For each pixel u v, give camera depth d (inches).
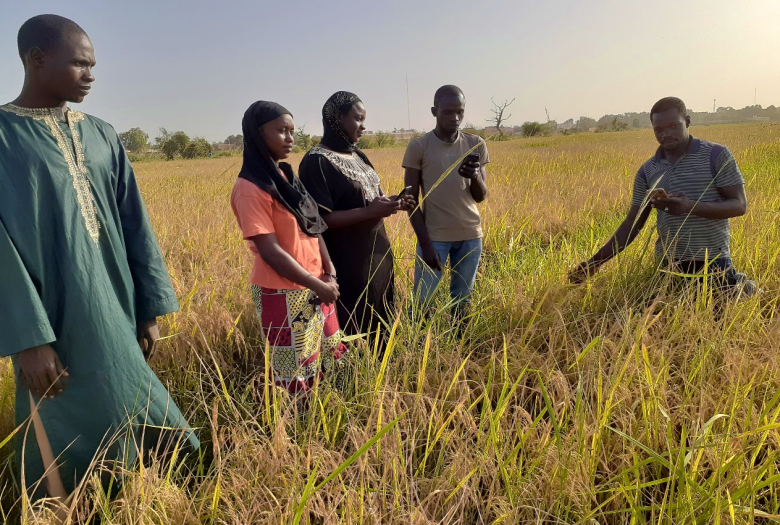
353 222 128.2
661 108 149.2
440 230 159.2
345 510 80.8
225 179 697.6
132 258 100.7
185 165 1360.7
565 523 79.6
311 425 98.3
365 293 138.2
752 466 81.7
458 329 147.1
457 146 156.6
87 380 87.2
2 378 113.1
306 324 115.9
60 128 86.0
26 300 78.7
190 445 99.6
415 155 156.8
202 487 90.0
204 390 130.7
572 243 243.8
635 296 156.6
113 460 88.0
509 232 269.4
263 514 83.1
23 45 81.5
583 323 138.0
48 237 83.7
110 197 94.6
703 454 88.3
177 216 343.6
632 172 595.8
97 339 87.1
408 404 108.3
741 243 193.2
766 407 87.6
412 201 131.2
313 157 127.9
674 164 153.3
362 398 111.8
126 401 90.6
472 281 166.7
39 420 82.4
